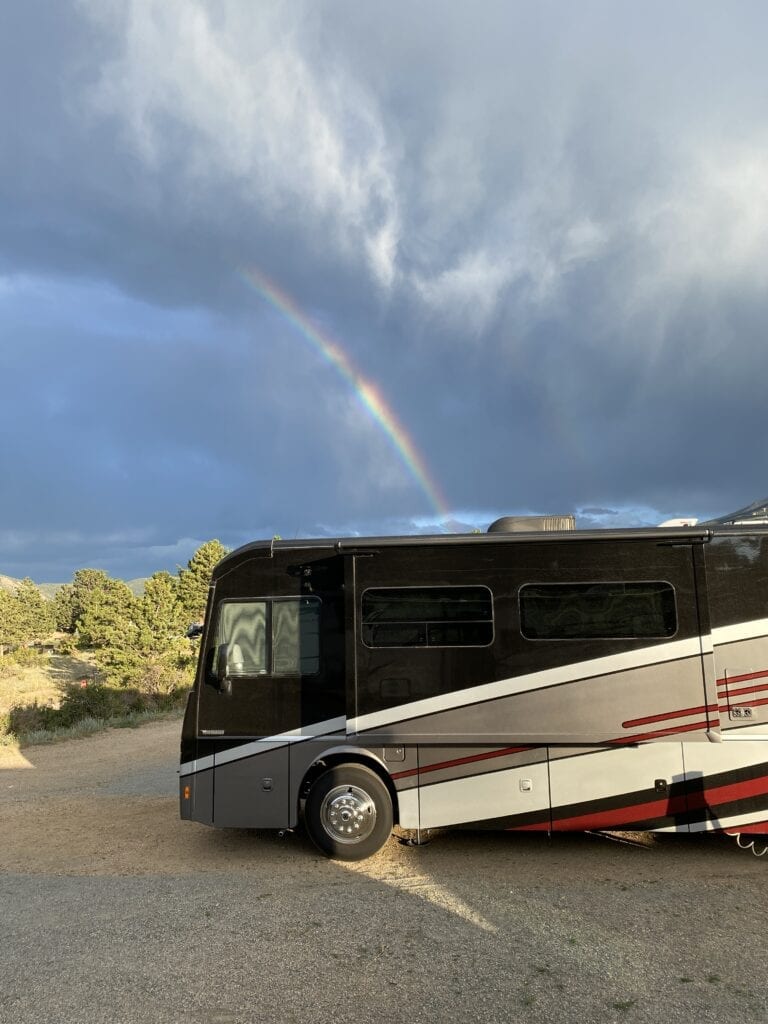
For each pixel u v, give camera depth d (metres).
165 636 33.38
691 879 6.04
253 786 6.89
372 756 6.75
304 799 7.16
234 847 7.37
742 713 6.44
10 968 4.55
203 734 7.01
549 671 6.64
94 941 4.93
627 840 7.29
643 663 6.57
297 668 6.97
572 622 6.68
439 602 6.83
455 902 5.54
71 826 8.47
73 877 6.49
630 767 6.50
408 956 4.59
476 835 7.52
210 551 53.00
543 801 6.57
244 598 7.14
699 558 6.62
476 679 6.71
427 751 6.72
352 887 5.97
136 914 5.43
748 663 6.48
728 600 6.57
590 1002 3.98
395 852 7.01
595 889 5.81
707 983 4.17
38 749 15.52
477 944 4.75
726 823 6.39
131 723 19.25
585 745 6.57
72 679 37.47
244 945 4.80
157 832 8.06
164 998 4.11
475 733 6.66
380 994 4.11
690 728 6.48
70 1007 4.03
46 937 5.03
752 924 5.01
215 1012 3.95
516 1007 3.95
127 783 11.20
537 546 6.79
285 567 7.14
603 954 4.56
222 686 6.98
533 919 5.16
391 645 6.82
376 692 6.79
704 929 4.93
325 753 6.80
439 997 4.07
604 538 6.73
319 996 4.10
